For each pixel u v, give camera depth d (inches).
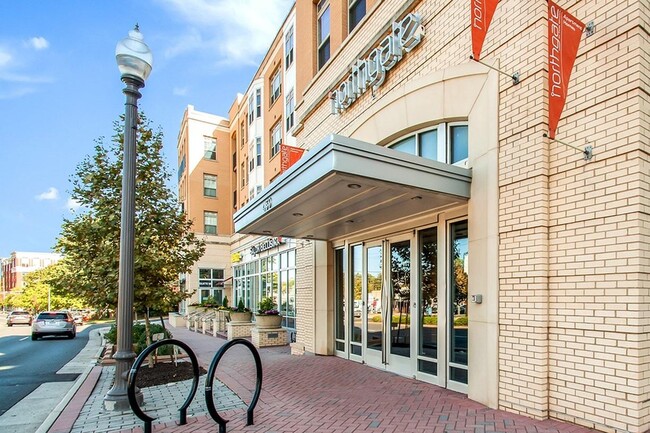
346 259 390.6
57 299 1737.2
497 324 217.0
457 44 264.5
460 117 260.4
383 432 183.5
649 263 171.8
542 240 199.9
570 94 198.1
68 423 208.2
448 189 233.9
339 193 233.8
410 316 297.4
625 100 177.2
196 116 1411.2
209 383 190.1
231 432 191.0
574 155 194.1
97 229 320.5
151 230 333.7
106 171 335.6
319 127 450.3
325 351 408.5
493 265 221.3
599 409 174.7
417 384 270.7
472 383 230.1
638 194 169.5
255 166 1075.3
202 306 955.3
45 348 650.2
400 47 312.7
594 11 191.6
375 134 336.5
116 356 231.6
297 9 544.4
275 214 288.7
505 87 225.9
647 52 179.2
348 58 393.7
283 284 736.3
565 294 191.6
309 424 197.8
